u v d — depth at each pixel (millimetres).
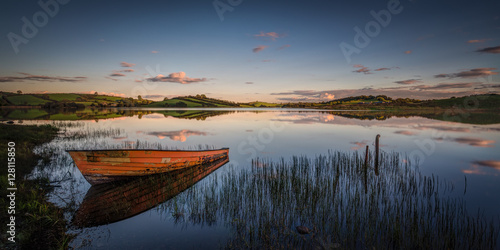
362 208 7848
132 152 10453
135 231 6469
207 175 11656
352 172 12125
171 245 5836
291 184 10039
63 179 10508
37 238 5969
